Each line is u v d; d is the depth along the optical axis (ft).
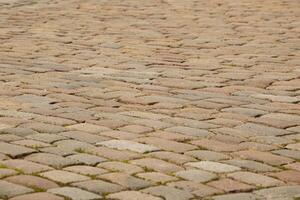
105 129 24.07
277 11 52.29
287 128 24.54
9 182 19.01
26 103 27.45
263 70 33.55
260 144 22.75
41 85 30.48
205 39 41.60
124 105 27.35
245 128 24.41
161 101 27.96
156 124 24.75
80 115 25.81
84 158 21.07
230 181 19.48
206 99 28.30
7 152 21.45
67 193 18.30
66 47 39.24
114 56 36.78
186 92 29.43
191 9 53.47
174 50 38.40
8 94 28.84
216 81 31.40
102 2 57.31
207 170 20.27
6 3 56.75
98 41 40.98
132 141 22.79
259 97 28.71
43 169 20.07
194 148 22.21
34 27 45.91
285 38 41.83
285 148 22.43
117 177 19.54
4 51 38.14
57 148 21.97
